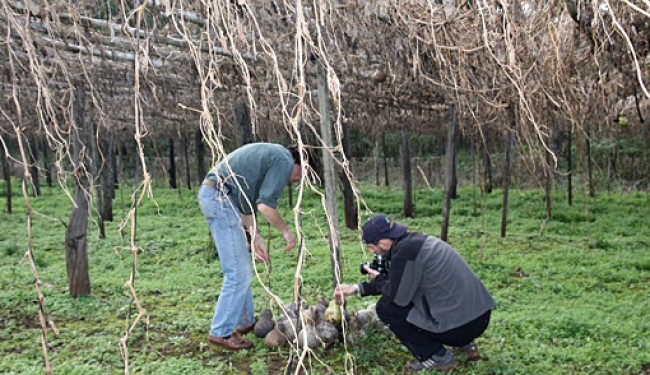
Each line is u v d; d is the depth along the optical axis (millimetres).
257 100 7738
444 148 22234
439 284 4156
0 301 6312
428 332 4301
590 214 13961
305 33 2078
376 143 21344
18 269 8078
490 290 6930
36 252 9555
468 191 19156
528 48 4758
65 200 17469
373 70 6480
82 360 4562
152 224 12766
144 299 6602
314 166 4695
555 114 7848
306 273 7574
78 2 3881
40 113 2549
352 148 25500
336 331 4812
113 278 7586
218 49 5289
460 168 21562
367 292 4508
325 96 4703
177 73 7043
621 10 4316
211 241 9203
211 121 2141
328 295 6648
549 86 5223
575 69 5875
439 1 5172
